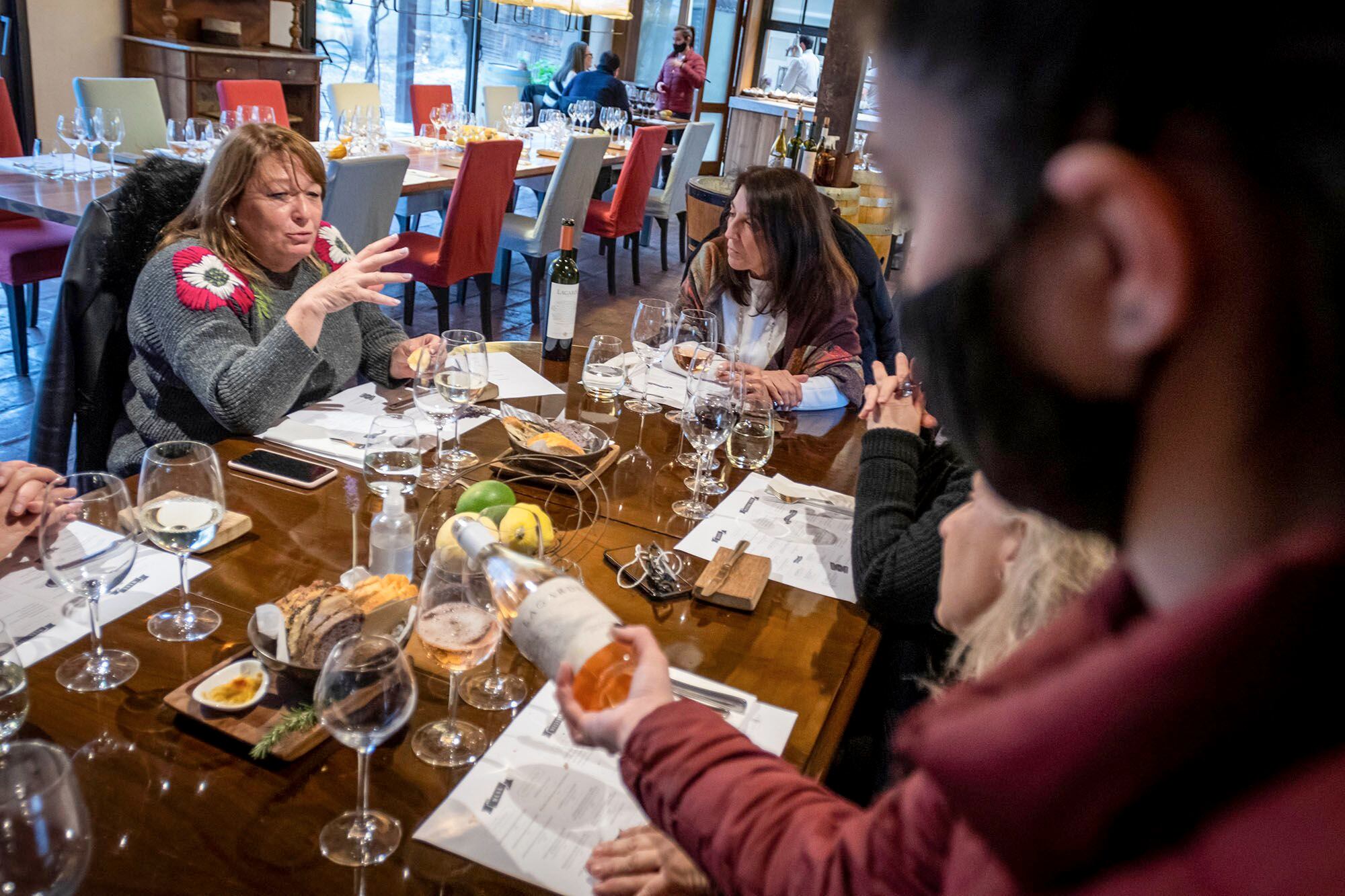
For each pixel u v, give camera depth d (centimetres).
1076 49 26
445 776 92
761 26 971
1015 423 32
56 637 106
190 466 114
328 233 219
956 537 97
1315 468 27
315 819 85
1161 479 30
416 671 108
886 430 148
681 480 165
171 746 92
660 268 650
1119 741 28
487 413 183
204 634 109
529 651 79
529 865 83
